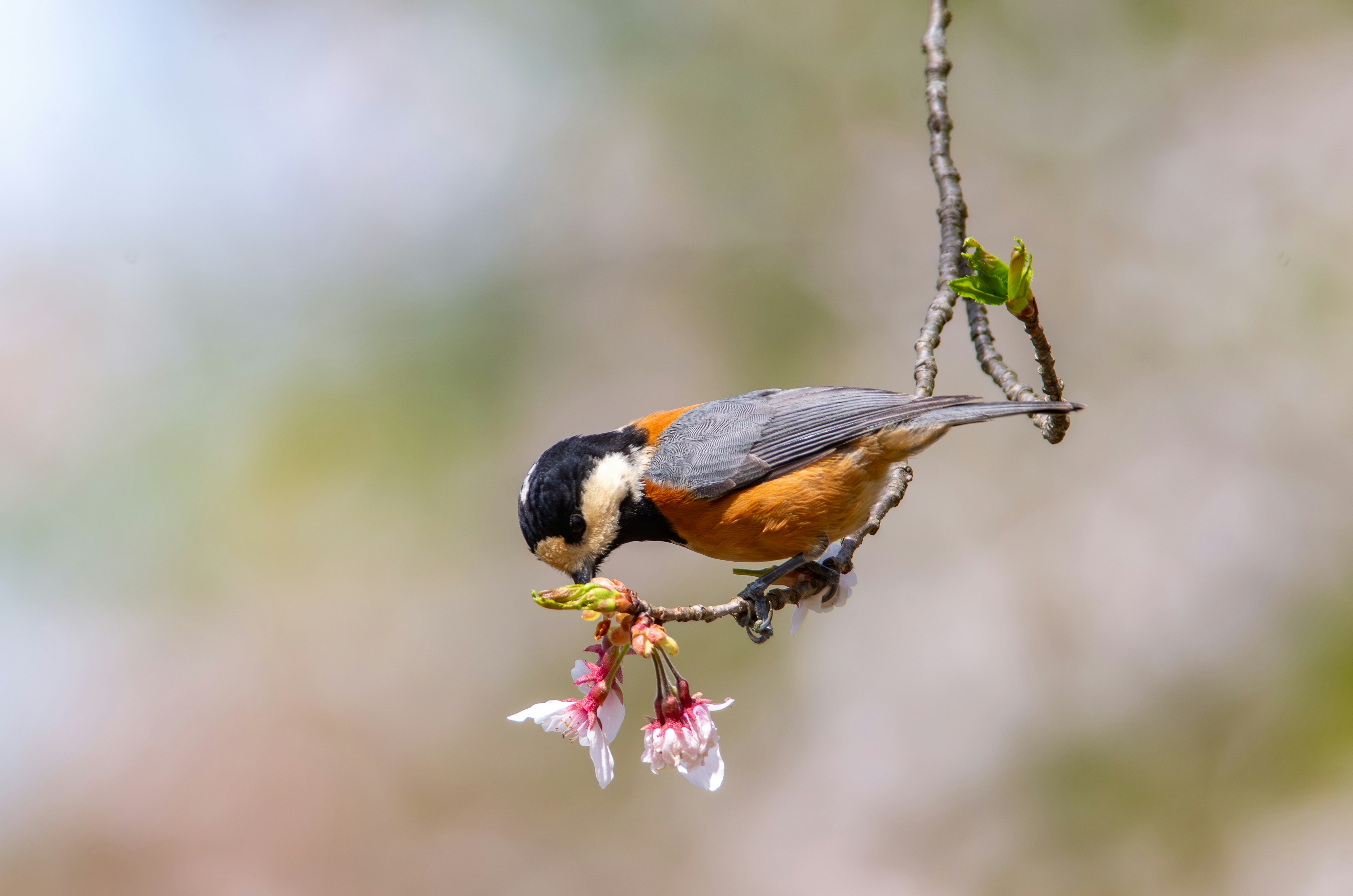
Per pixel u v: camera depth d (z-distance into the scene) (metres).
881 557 14.26
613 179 15.90
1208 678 12.84
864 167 15.65
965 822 12.82
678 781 13.71
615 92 15.99
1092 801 12.55
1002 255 14.99
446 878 13.45
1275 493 13.40
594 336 15.40
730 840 13.21
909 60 15.61
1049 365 6.33
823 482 6.88
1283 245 14.19
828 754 13.41
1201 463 13.72
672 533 7.27
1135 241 14.73
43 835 13.74
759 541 7.07
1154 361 14.26
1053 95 15.36
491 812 13.91
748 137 15.86
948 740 13.14
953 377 14.65
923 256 15.20
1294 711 12.37
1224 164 14.68
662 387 15.20
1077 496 13.97
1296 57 14.84
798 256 15.53
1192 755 12.55
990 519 14.13
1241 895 11.63
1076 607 13.45
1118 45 15.31
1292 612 12.87
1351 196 14.11
